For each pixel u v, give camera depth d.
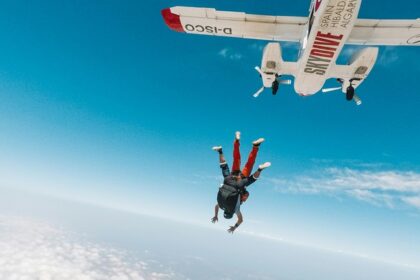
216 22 10.63
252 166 4.67
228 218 4.54
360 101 10.06
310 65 9.19
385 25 9.27
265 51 9.90
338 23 7.36
